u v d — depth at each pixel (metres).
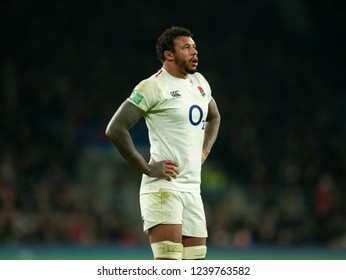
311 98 117.62
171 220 23.92
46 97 99.81
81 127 96.31
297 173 89.88
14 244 69.56
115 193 85.19
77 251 67.12
